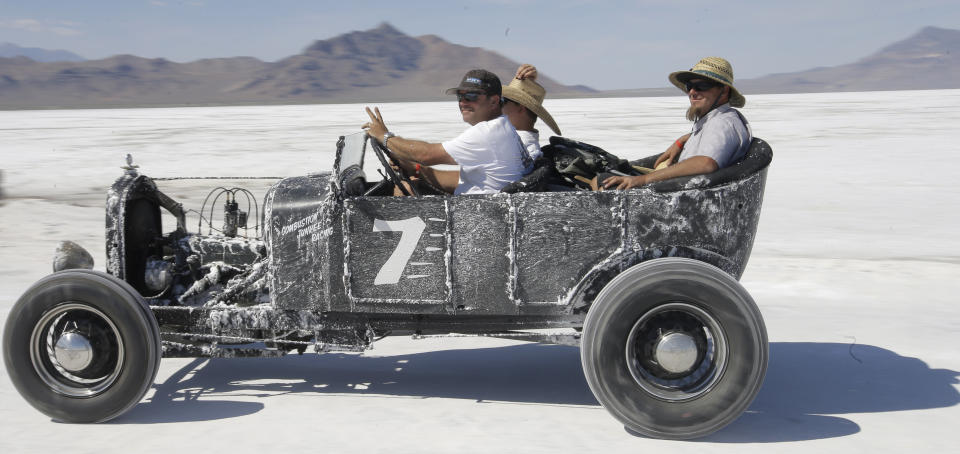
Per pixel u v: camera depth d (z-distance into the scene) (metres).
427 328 4.19
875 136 32.41
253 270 4.45
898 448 3.72
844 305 6.77
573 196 3.89
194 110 134.75
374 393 4.58
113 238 4.26
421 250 3.99
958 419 4.11
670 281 3.69
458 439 3.82
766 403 4.41
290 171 21.03
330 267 4.07
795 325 6.14
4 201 14.52
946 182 16.84
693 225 3.90
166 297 4.61
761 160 3.98
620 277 3.76
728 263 4.01
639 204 3.88
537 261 3.93
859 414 4.21
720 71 4.18
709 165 3.94
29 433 3.92
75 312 4.01
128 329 3.94
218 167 22.48
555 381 4.83
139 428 3.99
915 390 4.60
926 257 9.08
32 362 4.00
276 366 5.16
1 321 6.26
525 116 4.66
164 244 4.80
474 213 3.93
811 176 18.30
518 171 4.27
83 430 3.96
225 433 3.91
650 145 29.20
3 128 55.62
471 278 3.97
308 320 4.20
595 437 3.86
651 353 3.80
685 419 3.75
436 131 43.91
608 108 95.81
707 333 3.91
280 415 4.18
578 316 4.11
